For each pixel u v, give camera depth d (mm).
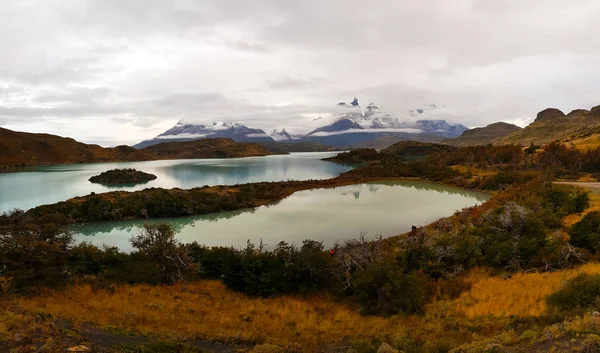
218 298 25047
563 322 13875
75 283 25828
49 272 24328
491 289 23203
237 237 47500
